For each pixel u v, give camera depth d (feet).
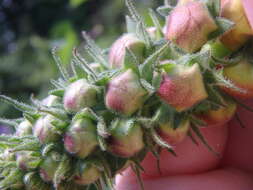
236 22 0.26
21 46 1.45
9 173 0.24
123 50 0.26
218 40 0.26
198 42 0.25
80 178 0.24
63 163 0.23
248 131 0.35
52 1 1.86
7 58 1.43
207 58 0.24
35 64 1.31
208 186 0.34
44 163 0.23
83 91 0.24
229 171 0.36
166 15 0.28
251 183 0.35
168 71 0.24
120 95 0.23
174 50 0.26
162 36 0.28
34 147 0.23
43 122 0.23
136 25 0.28
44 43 1.10
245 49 0.26
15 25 2.03
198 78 0.24
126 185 0.35
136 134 0.24
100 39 1.02
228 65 0.26
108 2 1.39
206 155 0.35
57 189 0.24
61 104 0.24
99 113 0.24
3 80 1.38
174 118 0.25
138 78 0.24
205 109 0.26
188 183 0.34
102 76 0.24
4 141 0.24
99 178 0.25
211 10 0.25
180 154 0.34
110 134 0.23
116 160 0.25
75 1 0.63
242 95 0.27
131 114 0.24
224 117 0.27
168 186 0.34
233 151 0.36
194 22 0.25
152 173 0.34
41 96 1.04
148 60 0.24
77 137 0.23
